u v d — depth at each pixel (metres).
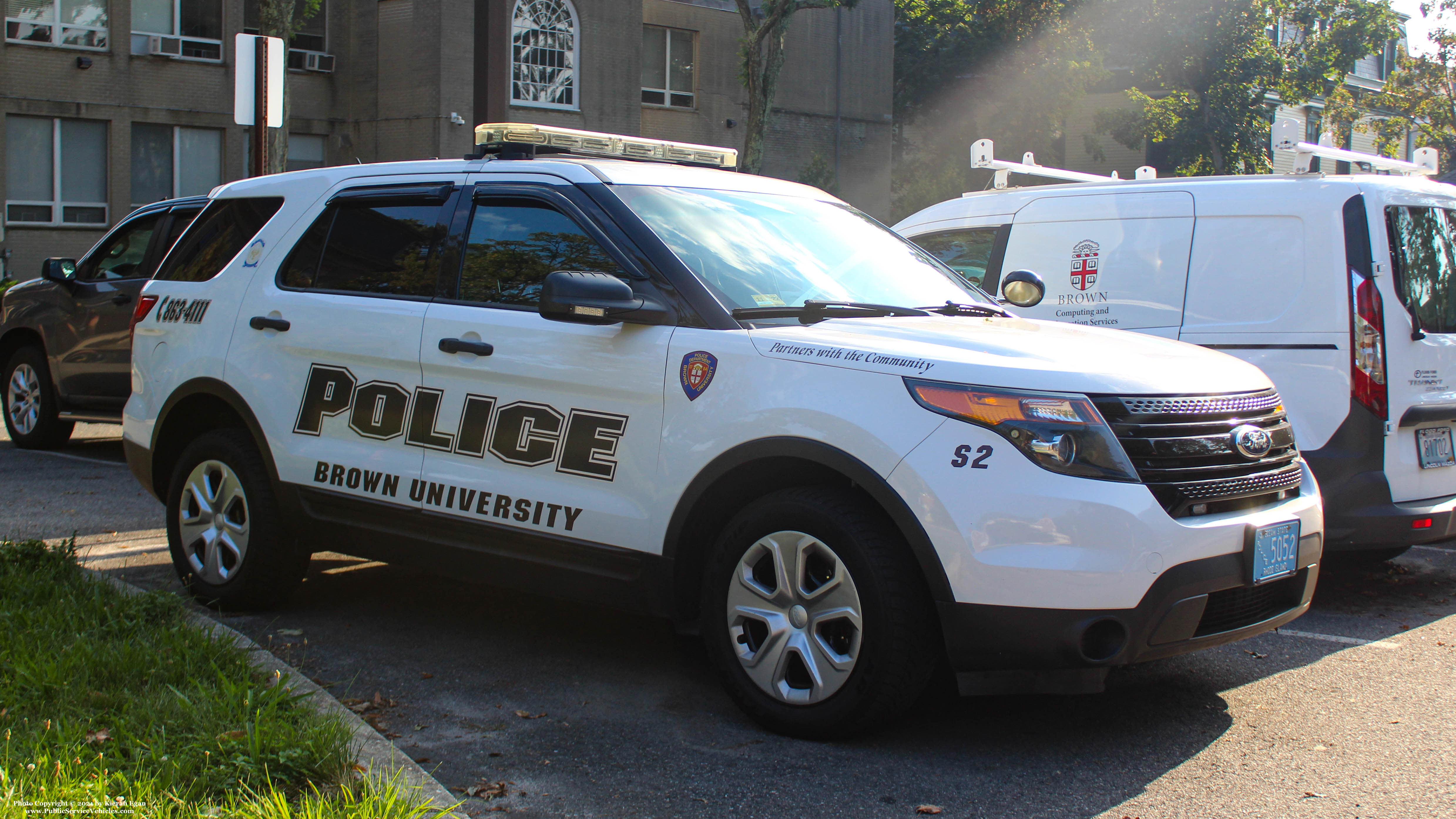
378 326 4.73
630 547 4.04
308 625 5.02
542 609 5.37
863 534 3.61
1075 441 3.45
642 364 4.05
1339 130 38.78
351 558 6.31
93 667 3.82
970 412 3.50
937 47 38.66
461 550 4.47
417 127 25.84
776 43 23.56
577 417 4.18
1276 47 37.00
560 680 4.38
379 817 2.88
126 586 5.05
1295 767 3.68
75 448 10.45
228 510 5.16
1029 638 3.43
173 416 5.47
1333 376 5.57
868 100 35.75
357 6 26.39
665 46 30.52
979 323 4.24
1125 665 3.83
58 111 24.36
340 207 5.14
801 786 3.45
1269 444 3.85
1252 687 4.48
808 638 3.74
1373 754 3.79
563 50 27.45
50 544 6.30
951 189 34.84
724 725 3.94
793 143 33.94
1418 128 35.22
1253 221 5.95
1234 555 3.63
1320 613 5.67
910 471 3.52
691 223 4.39
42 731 3.30
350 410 4.78
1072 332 4.27
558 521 4.18
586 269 4.29
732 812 3.27
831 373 3.72
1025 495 3.42
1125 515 3.41
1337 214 5.64
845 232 4.89
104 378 9.52
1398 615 5.63
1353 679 4.59
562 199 4.44
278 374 5.02
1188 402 3.67
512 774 3.50
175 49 25.64
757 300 4.16
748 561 3.87
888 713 3.63
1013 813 3.30
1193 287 6.12
